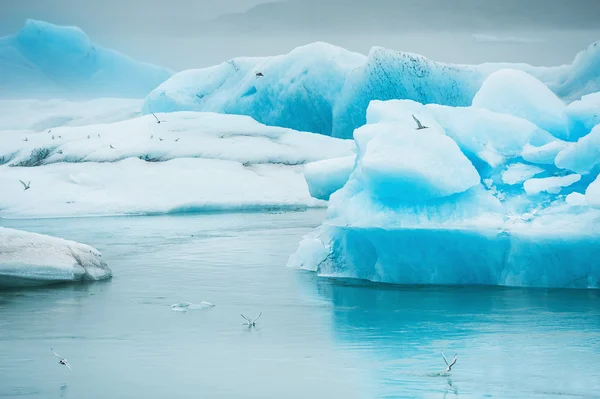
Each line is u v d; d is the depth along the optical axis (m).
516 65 89.38
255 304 26.44
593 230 26.98
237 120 78.38
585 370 19.06
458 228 27.95
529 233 27.42
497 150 29.92
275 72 91.00
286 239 43.94
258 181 65.56
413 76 84.00
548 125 31.33
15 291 28.56
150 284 30.06
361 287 29.11
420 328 23.09
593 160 27.73
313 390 17.75
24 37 154.12
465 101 84.75
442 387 17.86
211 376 18.72
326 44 91.44
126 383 18.25
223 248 40.25
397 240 29.19
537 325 23.31
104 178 62.72
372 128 30.23
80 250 31.11
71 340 21.92
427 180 27.94
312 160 71.25
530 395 17.38
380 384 18.09
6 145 72.31
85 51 156.50
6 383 18.25
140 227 50.03
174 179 63.41
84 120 106.88
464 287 28.77
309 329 23.12
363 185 30.31
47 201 58.84
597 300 26.39
